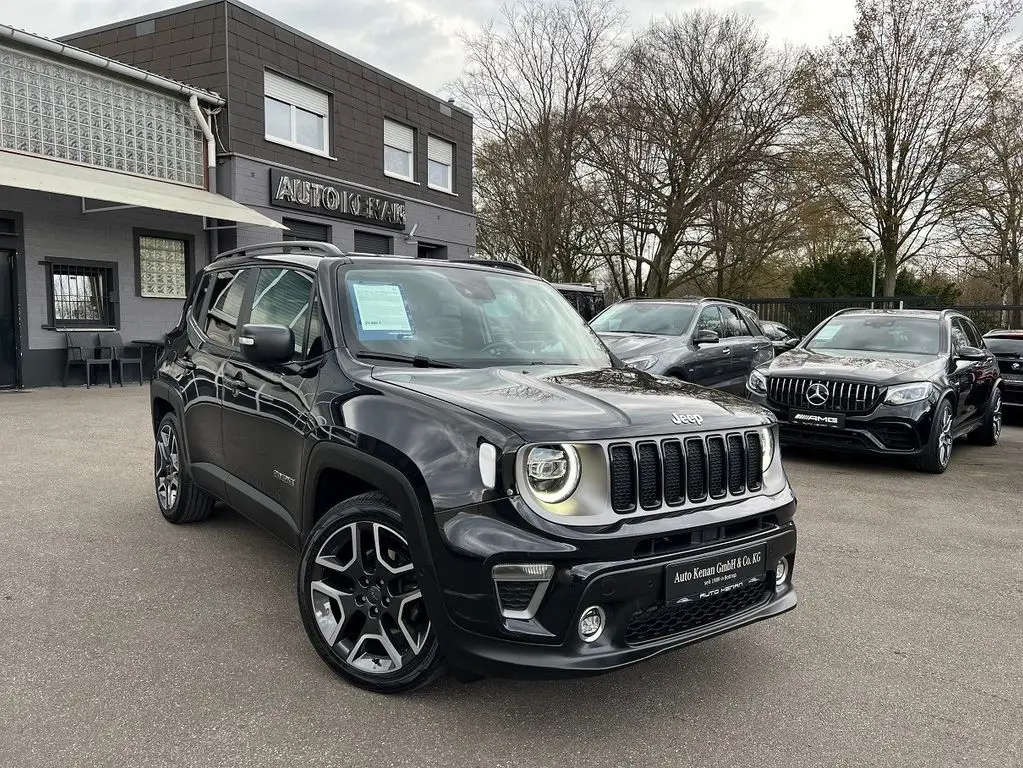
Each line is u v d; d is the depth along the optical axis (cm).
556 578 251
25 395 1163
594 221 2752
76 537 478
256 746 261
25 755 251
